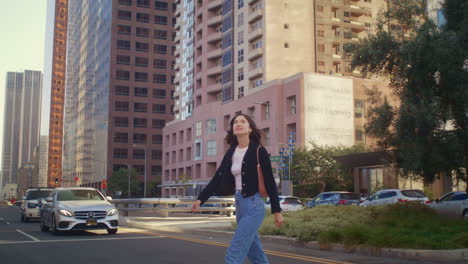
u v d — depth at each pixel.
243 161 4.36
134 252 10.35
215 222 20.47
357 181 45.44
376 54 16.34
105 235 14.95
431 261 8.91
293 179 50.06
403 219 12.98
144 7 122.56
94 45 136.12
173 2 125.38
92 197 16.28
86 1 152.25
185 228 16.48
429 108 14.27
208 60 82.31
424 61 14.64
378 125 16.12
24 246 11.58
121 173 101.94
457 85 14.16
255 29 67.69
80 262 8.87
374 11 74.38
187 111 91.81
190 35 92.75
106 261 8.98
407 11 16.91
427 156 14.53
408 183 41.66
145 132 118.44
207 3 83.31
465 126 14.92
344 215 13.66
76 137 155.00
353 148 52.34
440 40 14.55
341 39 70.50
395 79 16.84
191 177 84.88
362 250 10.06
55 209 14.87
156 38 122.69
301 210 15.44
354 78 60.72
